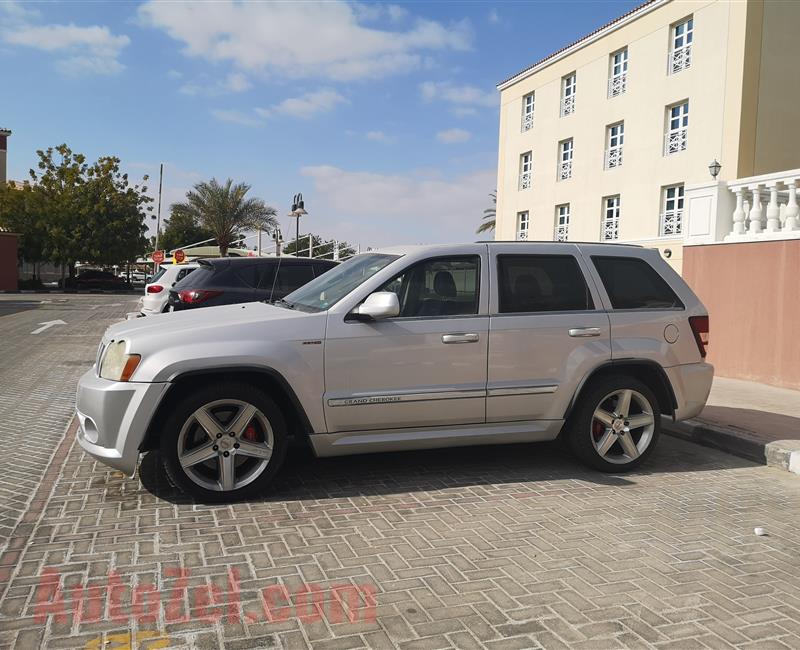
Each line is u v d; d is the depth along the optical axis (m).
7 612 3.20
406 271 5.25
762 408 8.06
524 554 4.00
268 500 4.84
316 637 3.04
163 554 3.88
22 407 7.98
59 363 11.68
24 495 4.84
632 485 5.44
